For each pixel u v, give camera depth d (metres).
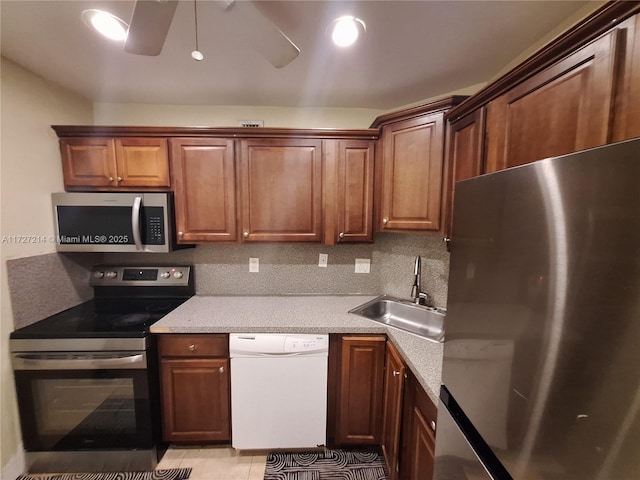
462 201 0.81
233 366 1.61
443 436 0.88
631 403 0.39
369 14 1.13
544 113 0.87
